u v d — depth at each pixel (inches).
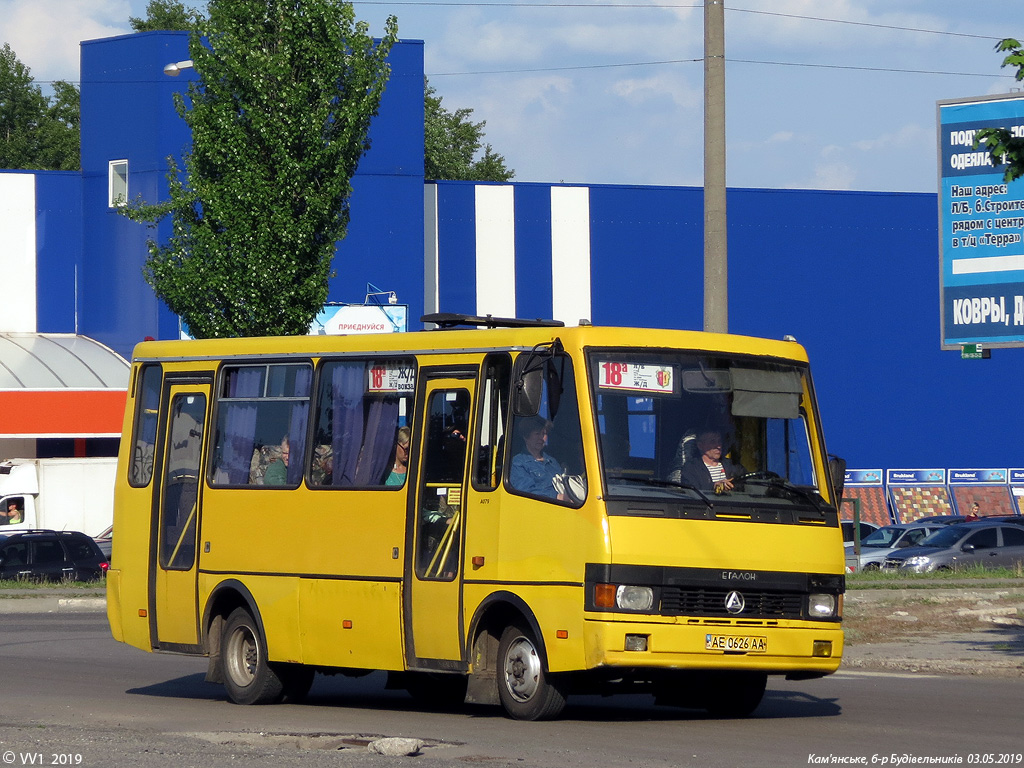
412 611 982.4
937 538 2854.3
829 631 920.3
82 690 1196.5
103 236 3882.9
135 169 3752.5
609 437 896.3
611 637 862.5
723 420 932.6
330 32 2439.7
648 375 919.7
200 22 2455.7
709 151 1596.9
